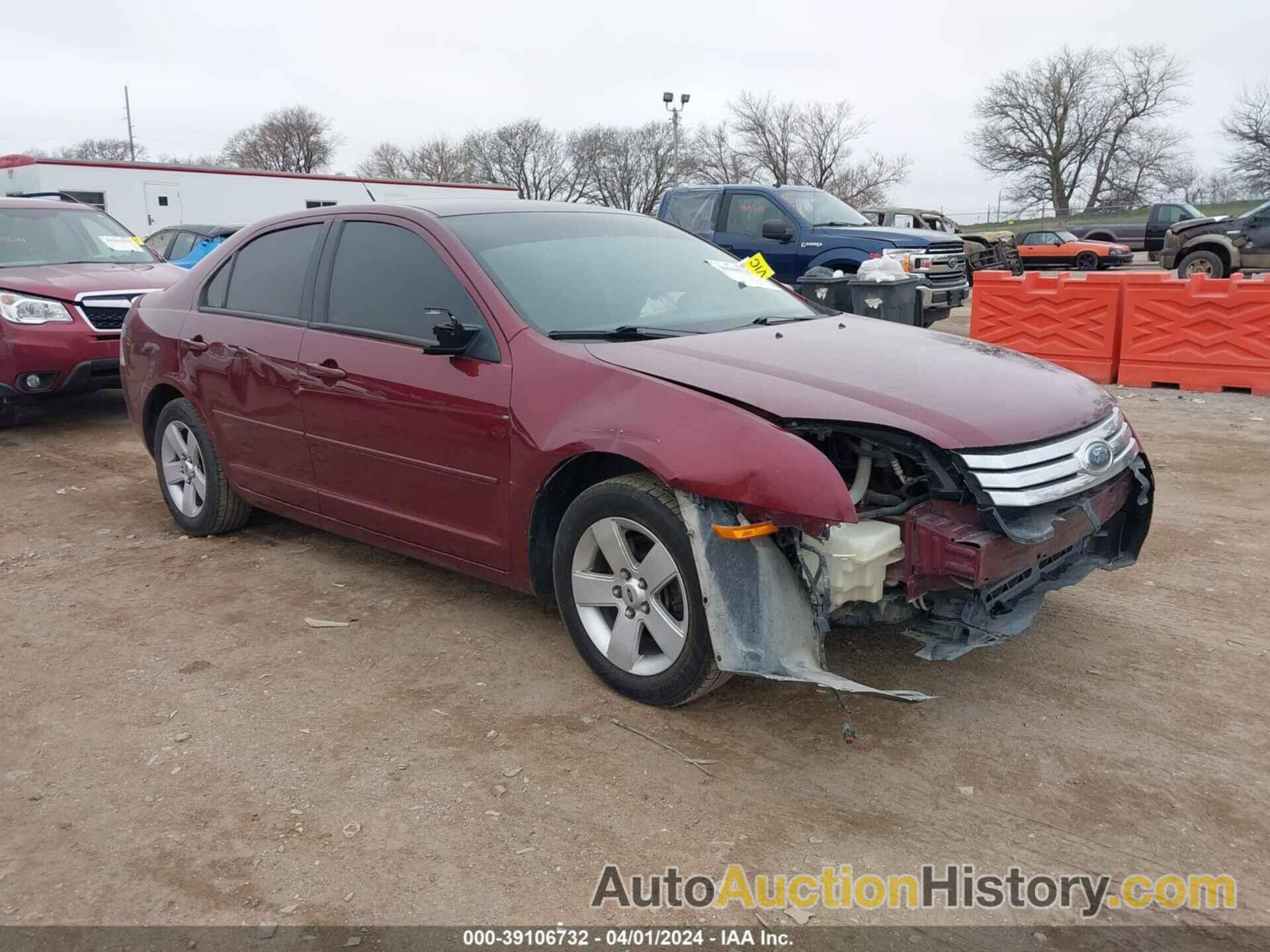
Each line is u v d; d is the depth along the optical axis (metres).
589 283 4.12
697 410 3.21
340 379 4.30
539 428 3.56
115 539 5.54
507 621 4.34
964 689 3.70
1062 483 3.20
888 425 3.09
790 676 3.06
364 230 4.48
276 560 5.16
